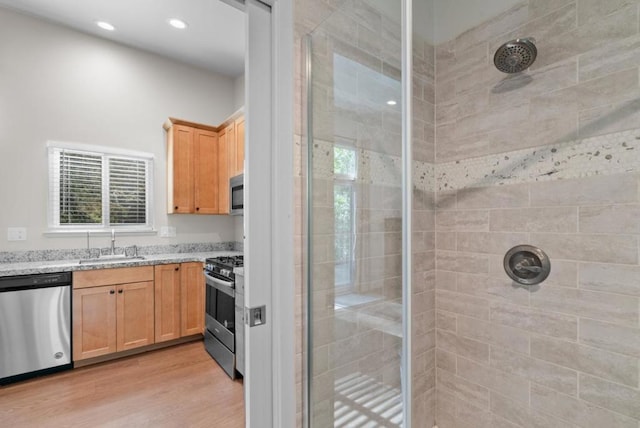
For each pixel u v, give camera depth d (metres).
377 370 1.29
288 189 1.12
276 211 1.10
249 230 1.07
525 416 1.49
